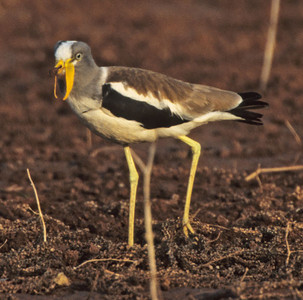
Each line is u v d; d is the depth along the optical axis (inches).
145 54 952.3
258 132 658.2
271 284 285.0
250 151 588.1
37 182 517.0
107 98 343.6
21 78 869.8
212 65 912.9
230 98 373.7
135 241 370.6
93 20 1175.6
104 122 350.0
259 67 887.7
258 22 1152.8
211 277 301.1
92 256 330.0
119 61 918.4
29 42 1022.4
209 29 1120.8
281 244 342.0
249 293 278.1
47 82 845.2
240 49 986.1
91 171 546.6
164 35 1072.2
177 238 361.1
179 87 362.0
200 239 346.0
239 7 1291.8
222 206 436.8
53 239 348.5
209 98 367.9
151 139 362.9
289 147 603.8
